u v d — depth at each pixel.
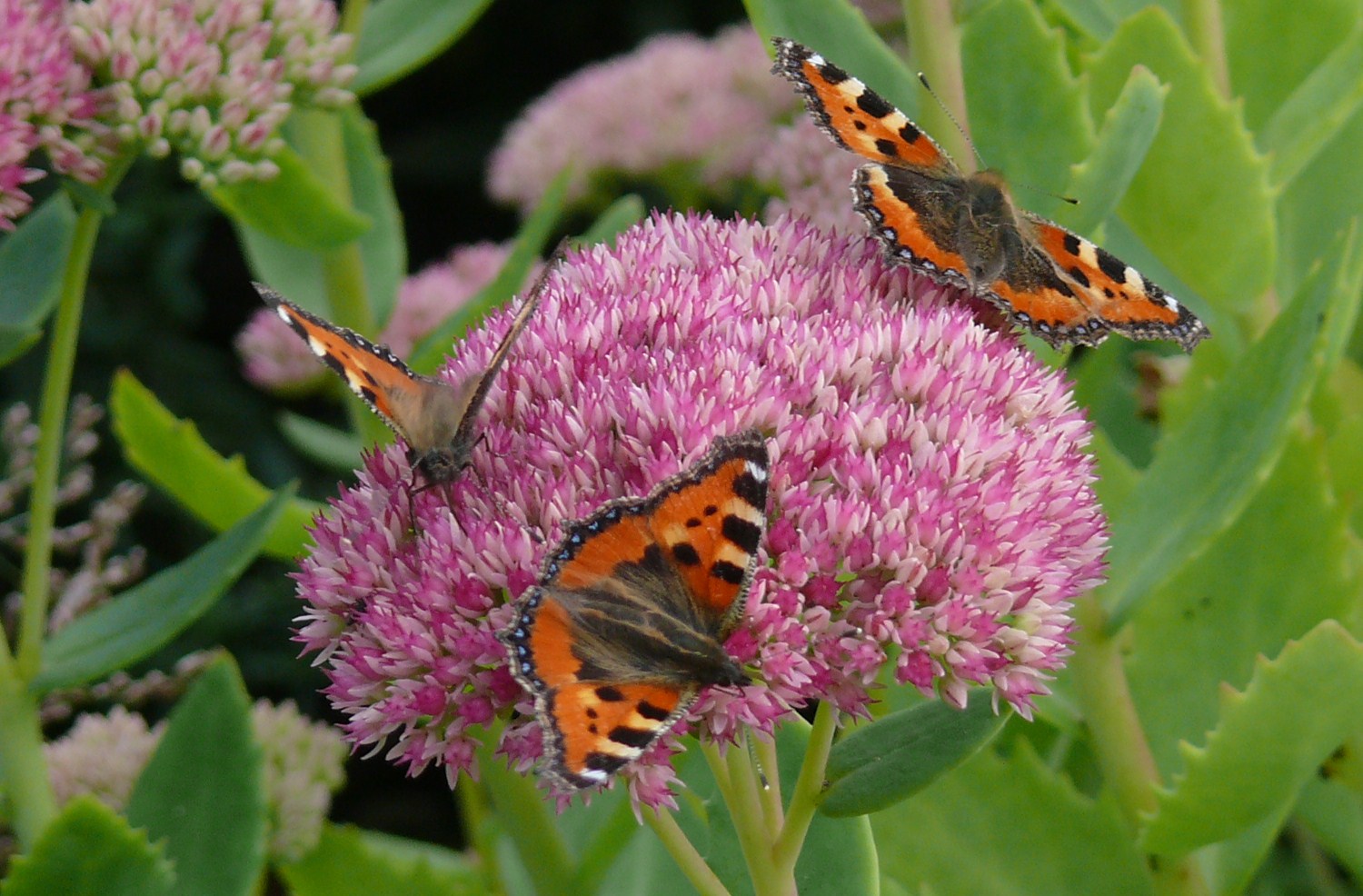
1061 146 0.59
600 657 0.52
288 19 0.60
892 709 0.59
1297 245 0.62
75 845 0.55
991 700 0.53
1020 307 0.56
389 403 0.54
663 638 0.52
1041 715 0.59
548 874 0.61
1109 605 0.59
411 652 0.53
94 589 0.59
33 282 0.59
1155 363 0.64
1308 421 0.61
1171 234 0.60
